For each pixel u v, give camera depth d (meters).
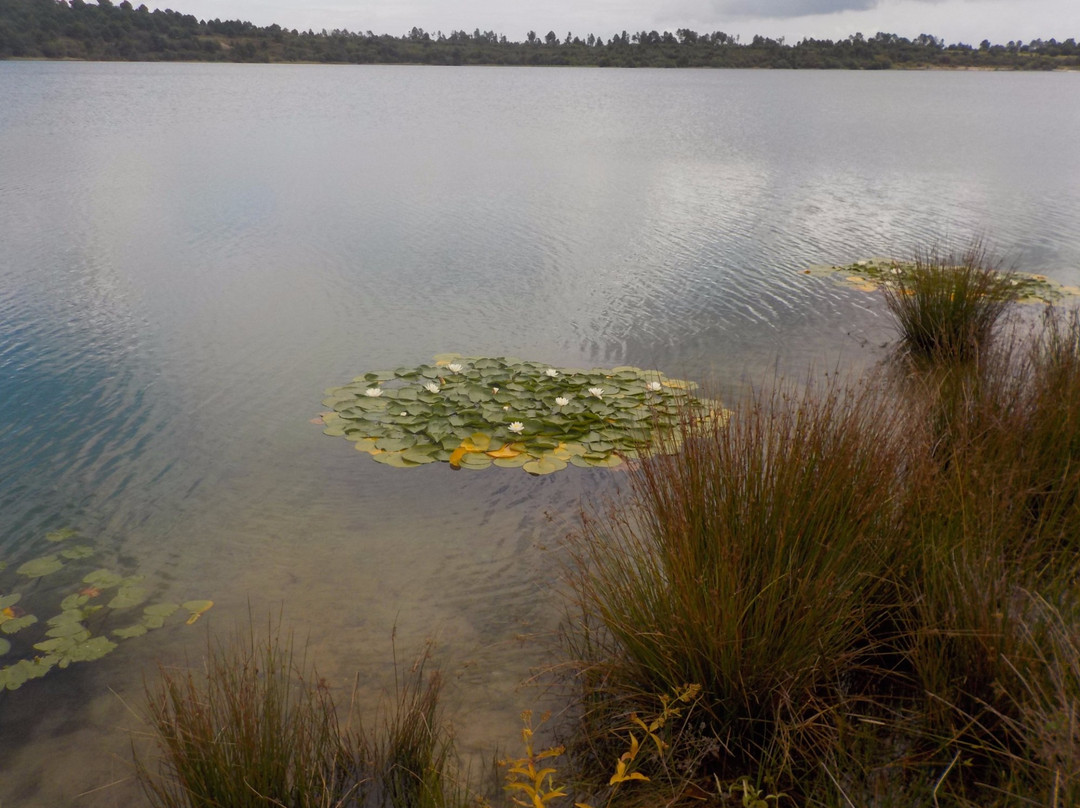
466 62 98.56
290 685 3.06
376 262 9.66
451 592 3.67
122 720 2.92
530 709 2.96
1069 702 2.25
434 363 6.44
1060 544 3.23
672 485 2.96
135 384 5.99
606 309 8.02
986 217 12.85
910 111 36.44
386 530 4.17
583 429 5.19
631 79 66.06
